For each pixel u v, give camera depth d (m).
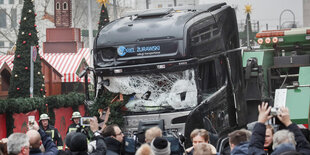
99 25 38.78
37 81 29.45
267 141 11.42
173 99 16.73
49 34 51.44
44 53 50.56
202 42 17.50
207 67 17.62
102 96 17.67
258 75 19.36
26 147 9.36
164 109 16.78
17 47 29.39
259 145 8.95
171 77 16.88
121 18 18.70
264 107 9.12
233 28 20.16
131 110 17.11
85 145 10.92
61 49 51.28
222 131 17.73
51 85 38.38
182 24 17.08
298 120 17.52
